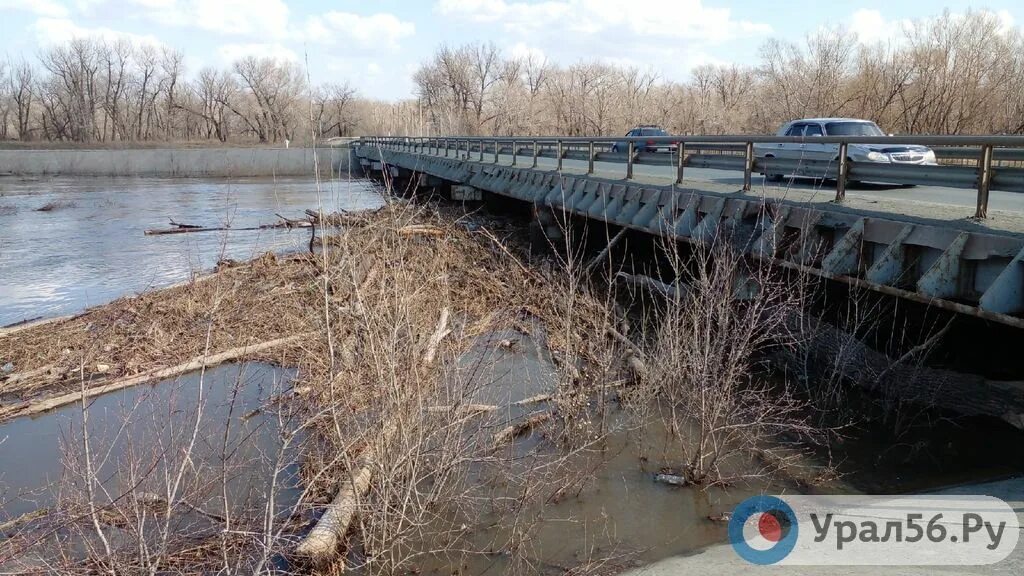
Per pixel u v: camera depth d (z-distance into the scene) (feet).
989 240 21.13
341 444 17.49
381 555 17.22
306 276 42.06
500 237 60.18
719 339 24.67
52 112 262.67
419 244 46.06
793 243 28.14
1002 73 132.05
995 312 20.06
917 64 139.44
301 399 24.48
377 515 17.25
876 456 21.42
